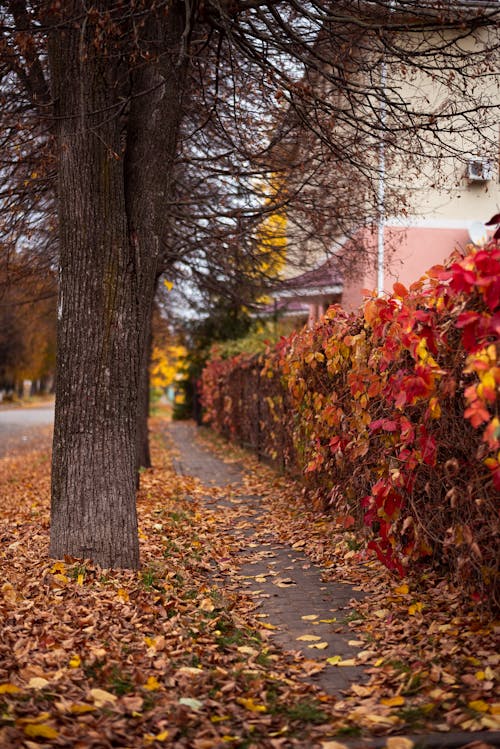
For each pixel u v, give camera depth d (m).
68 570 5.96
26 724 3.36
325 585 6.34
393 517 5.50
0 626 4.61
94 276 6.24
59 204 6.39
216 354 23.05
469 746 3.30
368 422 6.33
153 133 6.51
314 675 4.34
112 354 6.28
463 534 4.64
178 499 11.02
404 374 5.24
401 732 3.52
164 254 10.47
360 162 8.01
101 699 3.75
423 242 14.95
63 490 6.30
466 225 14.95
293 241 10.84
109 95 6.36
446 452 5.10
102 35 5.94
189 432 27.56
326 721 3.70
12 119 7.34
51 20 6.34
